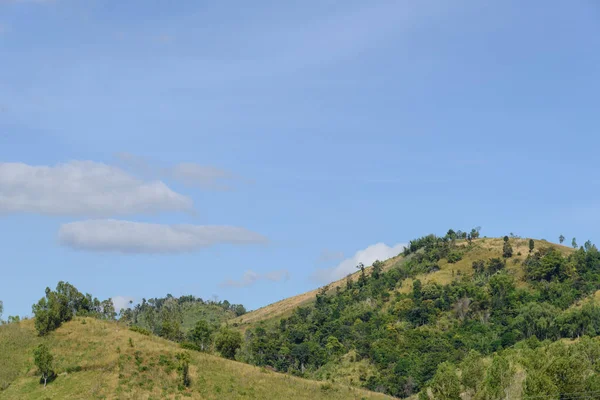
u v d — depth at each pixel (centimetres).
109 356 10200
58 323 11406
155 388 9556
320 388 11256
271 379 11088
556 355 10169
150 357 10412
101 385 9331
